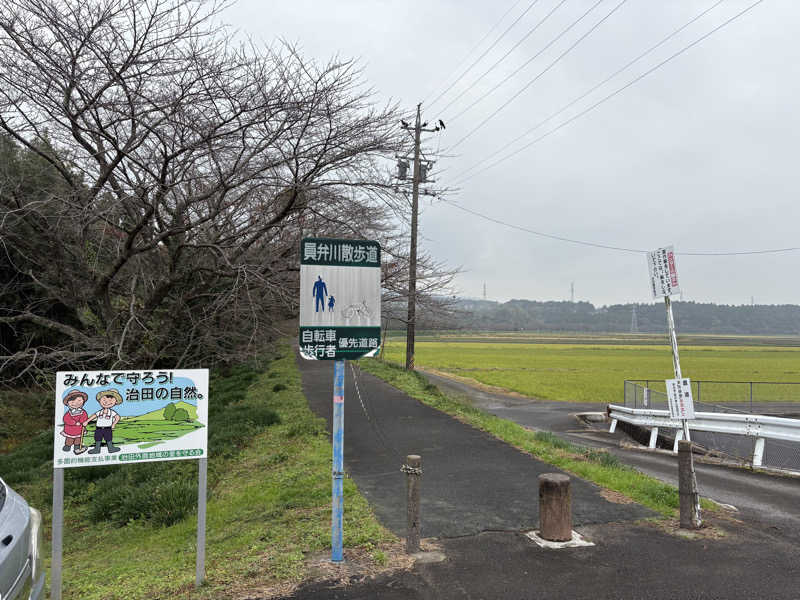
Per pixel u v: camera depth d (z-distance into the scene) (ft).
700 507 22.27
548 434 38.47
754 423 40.11
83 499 32.53
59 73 34.55
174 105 34.81
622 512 21.43
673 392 39.09
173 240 44.42
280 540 18.80
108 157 40.52
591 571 16.12
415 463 17.34
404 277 49.49
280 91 37.70
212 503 26.99
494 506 21.99
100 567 20.03
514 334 567.59
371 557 16.90
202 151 38.88
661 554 17.48
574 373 146.82
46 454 45.29
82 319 47.11
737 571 16.29
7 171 41.86
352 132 40.22
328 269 16.62
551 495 18.45
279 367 87.35
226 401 59.11
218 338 47.73
